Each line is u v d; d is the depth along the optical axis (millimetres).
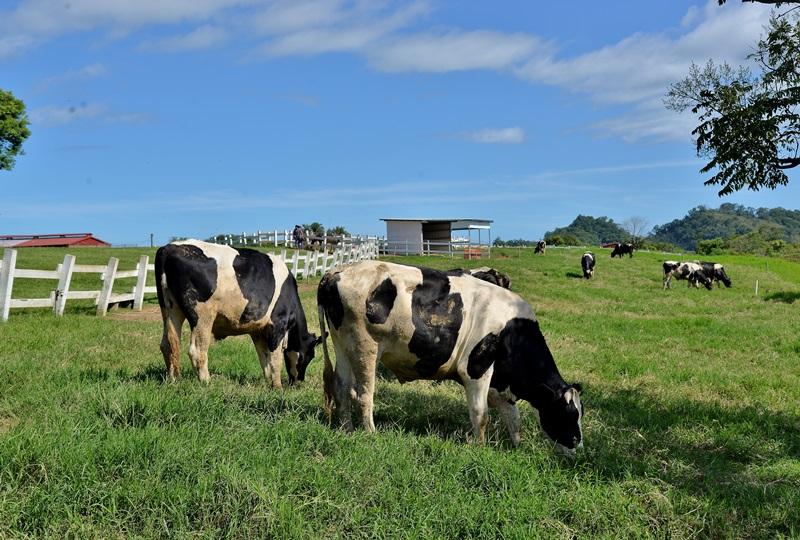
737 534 5750
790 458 7816
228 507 5105
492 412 8914
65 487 5148
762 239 100562
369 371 7461
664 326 19922
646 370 12992
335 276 7496
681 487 6551
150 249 37188
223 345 13016
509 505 5648
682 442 8281
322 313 7648
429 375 7809
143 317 17016
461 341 7594
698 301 29312
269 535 4926
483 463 6383
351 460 6113
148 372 9602
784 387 11945
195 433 6199
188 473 5461
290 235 46469
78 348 11367
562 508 5770
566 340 16562
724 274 38594
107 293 16734
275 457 5980
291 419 7051
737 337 17891
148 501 5113
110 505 5027
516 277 35594
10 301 14469
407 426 8148
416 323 7387
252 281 9633
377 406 8781
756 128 8227
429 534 5129
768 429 8977
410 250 49094
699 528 5809
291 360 10648
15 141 41656
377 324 7344
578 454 7336
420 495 5641
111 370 9438
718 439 8406
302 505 5219
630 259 53594
